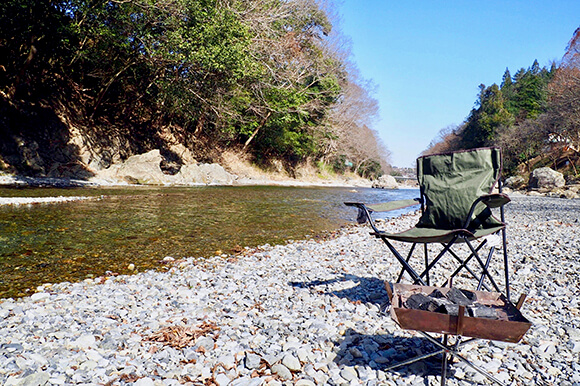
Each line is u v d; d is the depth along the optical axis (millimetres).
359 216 3236
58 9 16641
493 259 5633
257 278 4656
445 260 5711
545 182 34812
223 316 3264
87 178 17812
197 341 2691
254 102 27500
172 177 21156
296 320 3213
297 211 12688
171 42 16906
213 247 6633
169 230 7910
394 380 2283
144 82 23109
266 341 2754
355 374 2324
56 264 5113
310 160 43938
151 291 4047
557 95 39156
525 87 70875
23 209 9141
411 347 2705
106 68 21250
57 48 18359
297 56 29609
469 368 2406
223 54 18188
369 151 56750
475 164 3445
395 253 3035
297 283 4504
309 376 2295
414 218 12586
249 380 2193
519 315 2193
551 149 48031
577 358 2537
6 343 2650
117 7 16672
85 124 20234
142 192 15211
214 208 11891
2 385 2080
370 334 2945
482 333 2016
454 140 89625
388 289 2578
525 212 13031
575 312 3375
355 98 44312
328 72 34469
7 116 16328
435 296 2639
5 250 5645
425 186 3652
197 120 28609
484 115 68250
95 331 2896
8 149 15797
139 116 25328
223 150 31594
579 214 12641
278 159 38062
